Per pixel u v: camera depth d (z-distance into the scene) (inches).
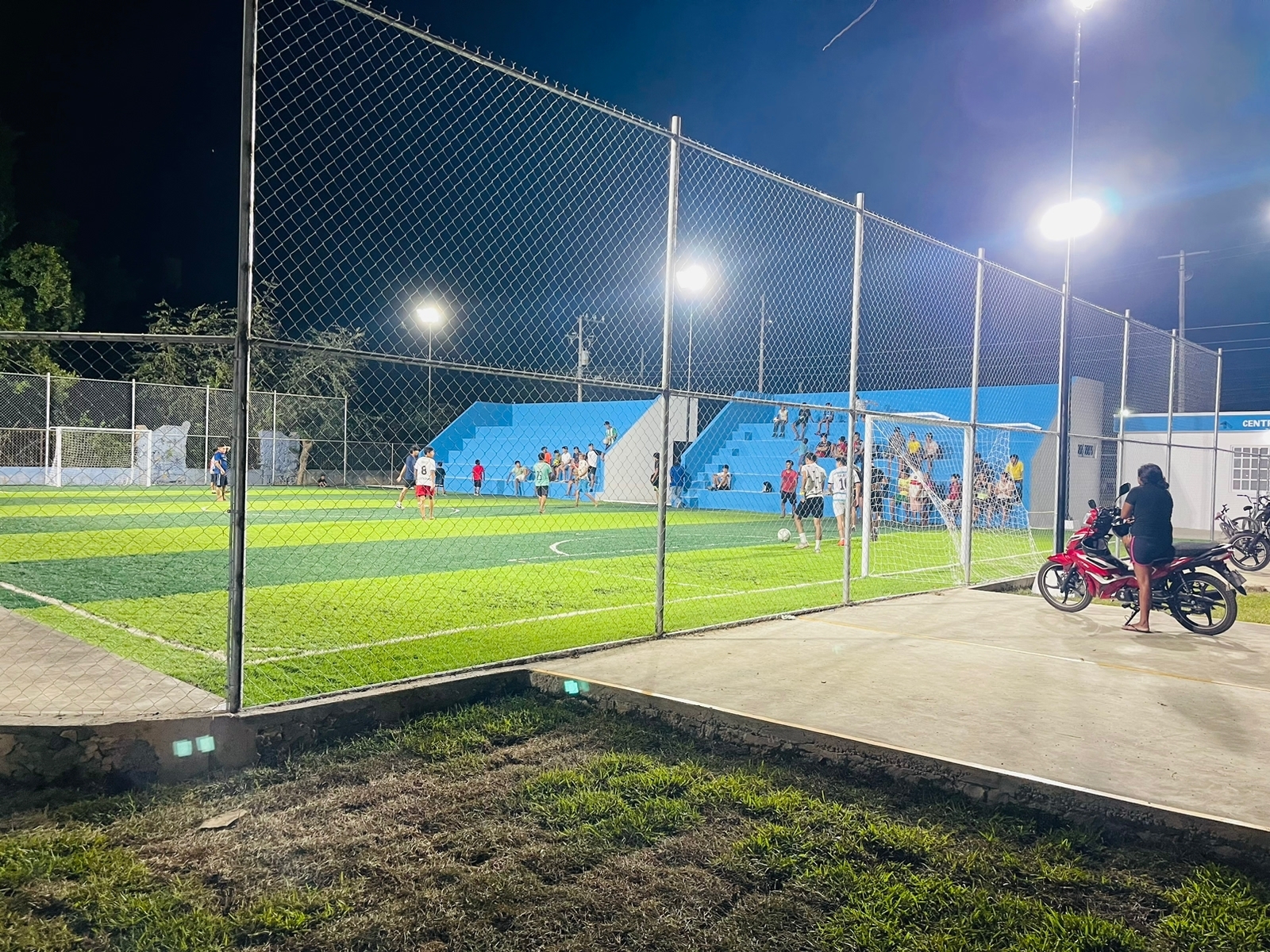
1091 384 919.0
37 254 1191.6
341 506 905.5
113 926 111.2
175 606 317.4
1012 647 269.1
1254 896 124.8
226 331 1198.9
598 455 1017.5
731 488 1080.8
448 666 229.6
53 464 1044.5
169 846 133.5
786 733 177.5
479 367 218.1
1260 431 845.2
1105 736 177.2
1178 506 904.3
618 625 293.7
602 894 122.3
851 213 355.6
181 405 1111.0
